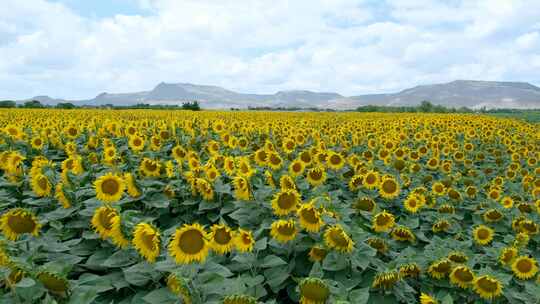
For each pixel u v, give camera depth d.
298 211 5.56
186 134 18.64
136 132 14.53
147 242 4.49
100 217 5.17
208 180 8.17
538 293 5.50
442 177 13.32
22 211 4.79
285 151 12.70
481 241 8.00
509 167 14.80
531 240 8.73
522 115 60.19
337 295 4.15
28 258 4.11
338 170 11.42
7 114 34.00
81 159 8.75
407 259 5.98
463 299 5.96
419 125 27.81
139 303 4.75
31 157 12.48
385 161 13.14
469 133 23.42
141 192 7.62
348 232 5.76
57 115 34.16
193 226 4.34
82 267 5.93
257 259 5.58
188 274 4.27
